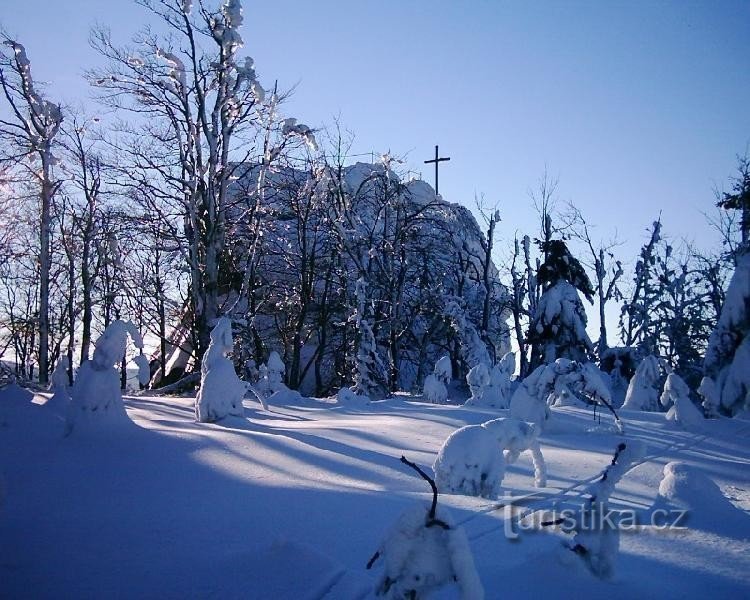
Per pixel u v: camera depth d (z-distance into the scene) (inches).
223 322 719.1
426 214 1843.0
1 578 256.1
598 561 249.4
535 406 712.4
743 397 1194.6
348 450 518.9
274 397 1094.4
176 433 564.1
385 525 305.3
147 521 327.0
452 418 770.2
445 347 1834.4
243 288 1439.5
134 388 1621.6
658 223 1951.3
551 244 1680.6
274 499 358.3
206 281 1307.8
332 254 1675.7
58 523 327.6
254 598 230.8
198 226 1339.8
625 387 1683.1
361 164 2071.9
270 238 1803.6
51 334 1849.2
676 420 829.8
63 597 239.0
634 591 240.2
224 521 320.2
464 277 1888.5
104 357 570.6
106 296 1625.2
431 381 1156.5
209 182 1312.7
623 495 394.3
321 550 272.2
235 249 1608.0
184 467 454.3
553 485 416.5
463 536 204.8
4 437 572.7
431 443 588.7
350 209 1628.9
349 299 1457.9
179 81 1282.0
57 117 1358.3
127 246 1537.9
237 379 703.1
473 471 374.6
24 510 354.9
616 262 1964.8
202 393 692.1
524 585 243.4
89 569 264.1
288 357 1721.2
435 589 210.1
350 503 343.3
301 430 647.8
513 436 394.3
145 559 273.4
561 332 1638.8
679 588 248.8
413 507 211.3
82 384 565.3
